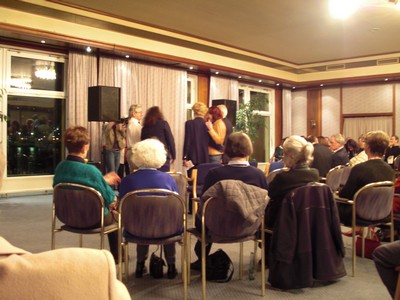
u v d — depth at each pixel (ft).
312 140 21.30
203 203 8.26
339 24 25.85
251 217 8.02
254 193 8.20
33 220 16.15
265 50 32.99
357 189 10.80
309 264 9.08
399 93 35.09
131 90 26.76
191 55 28.94
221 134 17.16
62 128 25.07
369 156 11.28
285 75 37.81
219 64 30.96
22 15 20.70
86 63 24.53
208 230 8.75
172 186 8.87
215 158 17.28
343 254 9.56
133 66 26.86
